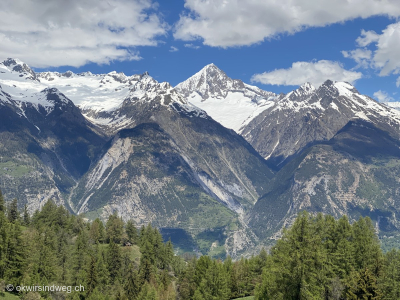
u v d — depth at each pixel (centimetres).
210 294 16875
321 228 13462
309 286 11388
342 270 12825
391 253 13862
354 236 13975
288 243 11731
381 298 11975
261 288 14300
